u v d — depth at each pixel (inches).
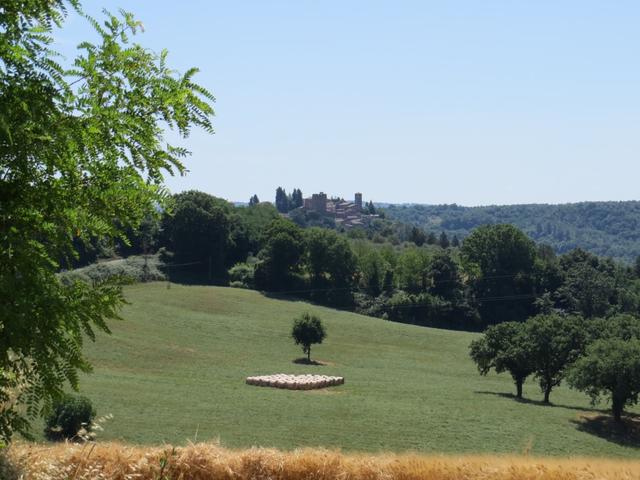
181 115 199.9
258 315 5039.4
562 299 5925.2
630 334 3334.2
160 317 4608.8
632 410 3075.8
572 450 2345.0
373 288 5979.3
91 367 188.2
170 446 481.1
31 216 189.8
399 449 2103.8
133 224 207.9
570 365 3100.4
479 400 3120.1
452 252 7160.4
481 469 633.0
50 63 187.0
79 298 187.6
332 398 2908.5
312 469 559.2
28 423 189.0
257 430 2177.7
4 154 180.2
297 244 5782.5
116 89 194.9
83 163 192.9
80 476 266.8
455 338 5064.0
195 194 5812.0
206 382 3144.7
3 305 172.4
